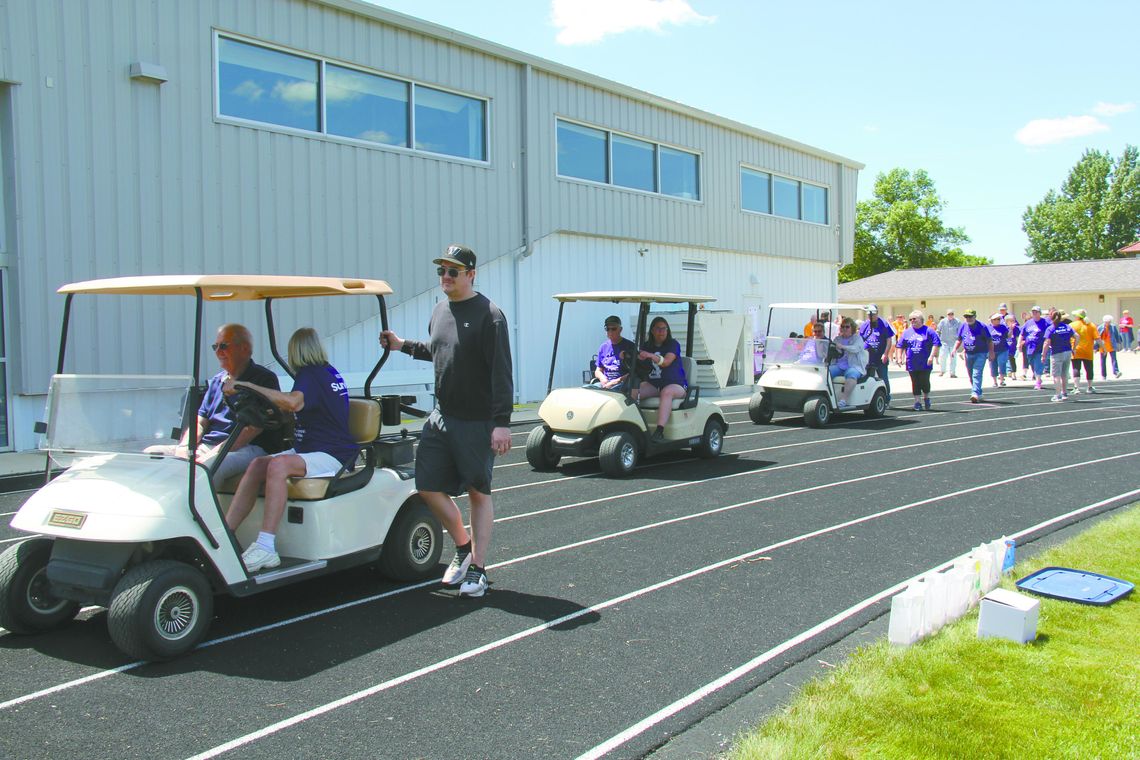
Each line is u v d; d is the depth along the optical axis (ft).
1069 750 9.70
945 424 41.60
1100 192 227.81
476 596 15.89
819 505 23.52
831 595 15.90
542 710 11.27
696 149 62.64
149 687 11.96
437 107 44.96
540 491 25.64
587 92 53.47
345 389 15.94
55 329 31.58
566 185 52.08
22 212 30.66
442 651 13.32
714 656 13.06
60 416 14.20
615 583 16.74
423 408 43.86
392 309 42.63
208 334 35.42
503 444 15.33
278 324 37.93
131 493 12.92
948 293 140.87
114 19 32.81
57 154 31.45
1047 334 54.54
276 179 37.88
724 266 66.74
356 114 41.27
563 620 14.69
